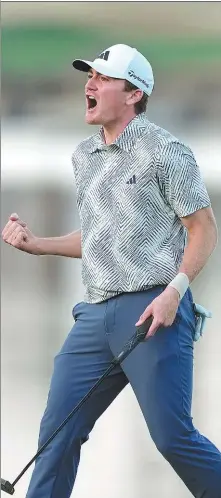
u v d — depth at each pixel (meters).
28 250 13.52
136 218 11.84
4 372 20.91
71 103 56.09
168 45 53.47
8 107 54.88
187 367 11.92
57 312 26.20
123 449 16.80
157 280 11.80
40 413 18.39
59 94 56.00
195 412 18.45
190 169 11.78
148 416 11.86
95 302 12.22
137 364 11.80
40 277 29.83
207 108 55.69
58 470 12.27
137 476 15.58
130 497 14.66
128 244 11.86
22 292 28.08
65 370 12.38
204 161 46.94
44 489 12.25
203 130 54.88
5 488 12.23
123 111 12.21
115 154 12.08
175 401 11.74
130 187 11.85
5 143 51.56
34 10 51.72
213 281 29.14
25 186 42.78
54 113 55.84
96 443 17.03
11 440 16.97
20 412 18.45
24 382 20.28
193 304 12.30
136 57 12.26
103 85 12.20
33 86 54.34
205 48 53.50
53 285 28.98
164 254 11.89
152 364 11.72
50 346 23.03
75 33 52.97
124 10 52.44
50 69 54.25
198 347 22.73
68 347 12.45
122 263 11.89
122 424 17.98
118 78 12.12
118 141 12.00
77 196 12.58
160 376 11.72
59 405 12.30
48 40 52.78
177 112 55.69
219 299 27.17
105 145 12.17
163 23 53.03
